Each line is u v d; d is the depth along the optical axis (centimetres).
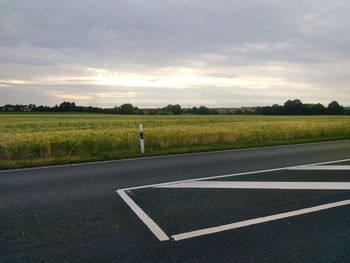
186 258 349
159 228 429
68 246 379
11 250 370
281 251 362
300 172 773
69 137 1479
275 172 777
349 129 2183
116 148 1358
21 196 585
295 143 1538
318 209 495
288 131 1897
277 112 9969
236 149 1303
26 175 783
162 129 1822
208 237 400
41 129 2728
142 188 633
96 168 872
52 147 1255
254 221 449
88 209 507
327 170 796
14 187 656
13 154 1140
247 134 1739
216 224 440
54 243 387
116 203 537
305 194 575
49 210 504
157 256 354
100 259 348
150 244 382
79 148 1285
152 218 464
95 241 392
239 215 472
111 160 1024
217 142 1567
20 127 2984
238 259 346
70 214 485
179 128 1902
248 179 701
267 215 471
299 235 403
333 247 370
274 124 2409
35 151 1239
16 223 451
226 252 361
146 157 1084
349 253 356
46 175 780
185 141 1489
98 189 630
